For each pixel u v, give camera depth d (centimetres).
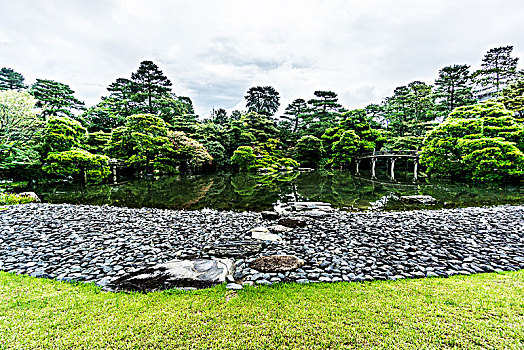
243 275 453
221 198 1493
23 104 1706
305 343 269
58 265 498
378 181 2367
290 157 4516
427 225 802
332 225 816
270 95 6519
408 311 325
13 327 292
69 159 1791
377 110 4972
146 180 2469
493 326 288
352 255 547
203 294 377
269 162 3884
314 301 354
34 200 1308
